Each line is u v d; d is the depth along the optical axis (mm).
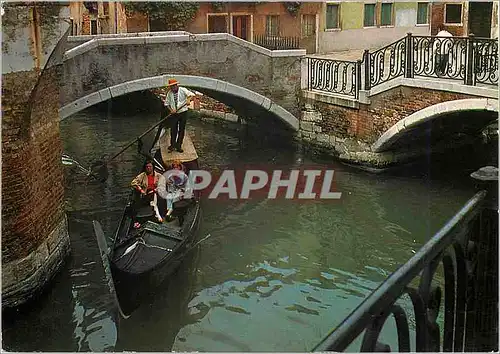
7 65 6266
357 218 10594
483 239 2486
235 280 8273
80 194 11602
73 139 16203
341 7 19078
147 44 12250
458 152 13922
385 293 1647
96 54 11703
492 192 2465
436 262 2021
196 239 8648
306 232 10070
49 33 6730
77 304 7352
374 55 12469
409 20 20484
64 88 11484
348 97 13039
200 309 7414
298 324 7137
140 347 6547
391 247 9438
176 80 12539
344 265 8805
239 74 13562
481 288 2506
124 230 8266
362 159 12844
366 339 1613
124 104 19625
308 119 14203
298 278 8398
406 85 11555
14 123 6434
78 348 6441
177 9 16328
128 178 12680
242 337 6824
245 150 14898
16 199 6594
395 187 11977
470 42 10406
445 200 11195
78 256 8688
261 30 17469
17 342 6477
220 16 16891
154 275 6883
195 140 16000
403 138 12617
